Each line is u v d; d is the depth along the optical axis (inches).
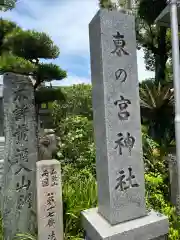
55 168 103.9
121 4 165.9
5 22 240.5
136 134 88.0
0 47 233.5
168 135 225.9
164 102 213.9
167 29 298.2
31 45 229.9
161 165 150.8
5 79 118.0
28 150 118.4
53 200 102.7
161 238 85.0
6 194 112.8
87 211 97.4
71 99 415.8
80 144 211.6
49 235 101.3
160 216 88.0
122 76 86.0
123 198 84.7
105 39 83.7
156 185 124.7
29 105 121.3
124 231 78.6
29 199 116.0
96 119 91.7
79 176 166.9
